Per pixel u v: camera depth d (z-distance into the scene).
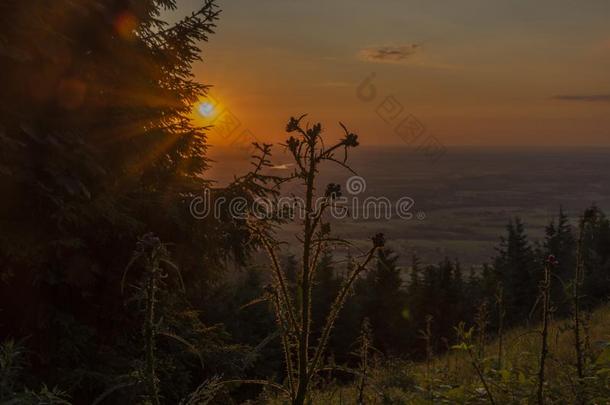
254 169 7.13
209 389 1.90
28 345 6.21
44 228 5.94
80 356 6.58
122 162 6.92
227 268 7.79
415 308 42.56
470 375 4.54
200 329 8.05
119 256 6.89
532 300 35.88
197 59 8.19
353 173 1.67
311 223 1.73
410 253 120.00
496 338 6.94
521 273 38.88
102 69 6.87
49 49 5.75
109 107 6.91
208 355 7.61
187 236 7.26
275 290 1.80
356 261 1.77
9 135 5.76
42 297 6.31
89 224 6.49
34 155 5.74
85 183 6.26
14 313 6.19
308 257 1.78
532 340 5.36
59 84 6.27
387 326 36.59
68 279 6.12
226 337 8.70
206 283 8.52
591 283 23.27
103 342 7.02
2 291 6.14
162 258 1.59
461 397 3.41
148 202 7.05
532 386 3.27
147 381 1.66
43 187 5.51
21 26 5.73
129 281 6.82
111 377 6.13
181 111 8.01
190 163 7.84
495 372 3.53
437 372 5.02
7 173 5.19
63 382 6.05
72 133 6.10
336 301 1.86
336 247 1.76
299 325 1.86
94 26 6.68
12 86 6.02
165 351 7.56
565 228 42.31
